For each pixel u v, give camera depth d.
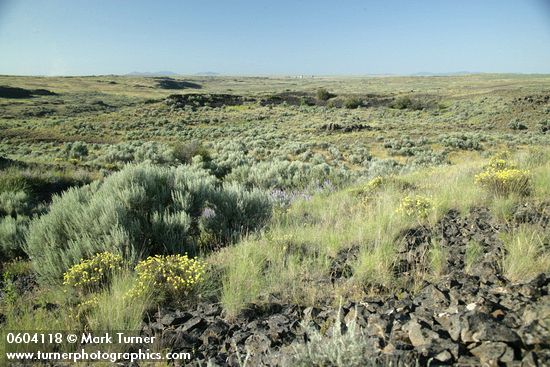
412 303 3.53
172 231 6.84
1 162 21.11
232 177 16.77
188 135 54.62
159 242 6.78
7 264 7.52
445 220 6.30
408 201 6.76
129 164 8.45
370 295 3.96
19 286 6.26
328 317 3.53
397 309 3.41
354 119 70.62
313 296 4.02
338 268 4.89
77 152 33.41
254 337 3.33
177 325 3.93
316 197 10.98
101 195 7.54
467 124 59.38
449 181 9.70
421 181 11.45
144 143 42.56
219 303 4.30
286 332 3.37
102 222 6.37
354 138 45.59
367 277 4.38
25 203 12.23
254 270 4.83
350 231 6.20
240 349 3.26
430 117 72.12
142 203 7.46
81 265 5.16
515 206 6.39
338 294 4.07
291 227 7.17
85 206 6.99
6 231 8.28
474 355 2.49
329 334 3.12
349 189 11.53
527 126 53.84
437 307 3.35
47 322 4.15
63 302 4.88
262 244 6.11
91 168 24.31
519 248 4.14
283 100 98.81
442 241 5.26
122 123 66.81
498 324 2.65
